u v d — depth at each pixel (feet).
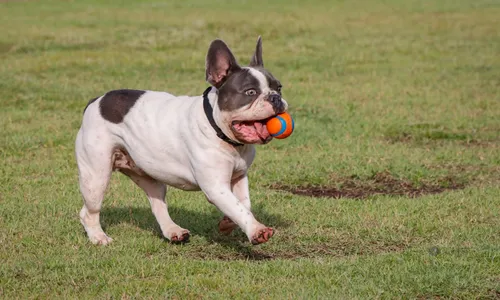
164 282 23.97
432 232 30.01
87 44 88.07
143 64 75.15
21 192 35.70
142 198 35.12
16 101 57.31
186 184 26.84
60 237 29.19
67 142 46.11
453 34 100.68
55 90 61.82
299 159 42.06
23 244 28.27
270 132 23.97
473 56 82.48
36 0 147.84
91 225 28.81
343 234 29.94
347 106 57.06
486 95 61.46
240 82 24.03
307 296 22.57
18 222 30.86
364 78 69.51
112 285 23.76
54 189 36.40
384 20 116.88
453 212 32.58
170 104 26.76
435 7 136.46
